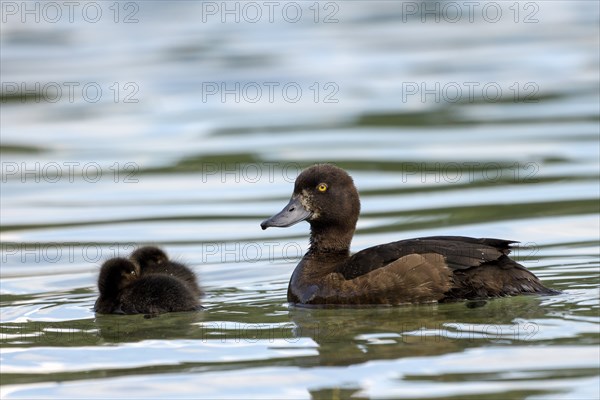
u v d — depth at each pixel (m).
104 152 21.52
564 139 21.17
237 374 9.39
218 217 17.12
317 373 9.31
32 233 16.45
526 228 15.49
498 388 8.70
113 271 12.04
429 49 31.72
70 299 12.74
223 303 12.20
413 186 18.50
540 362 9.24
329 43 32.66
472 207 16.92
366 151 20.91
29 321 11.55
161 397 8.91
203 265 14.46
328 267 12.23
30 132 23.41
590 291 11.48
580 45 31.44
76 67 29.56
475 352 9.59
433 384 8.87
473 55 30.59
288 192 18.47
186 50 31.67
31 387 9.26
